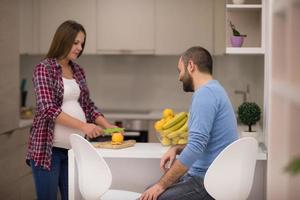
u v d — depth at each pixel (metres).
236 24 3.76
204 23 5.18
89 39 5.28
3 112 4.14
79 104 3.28
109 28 5.27
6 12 4.24
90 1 5.25
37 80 3.06
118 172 3.09
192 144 2.44
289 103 1.69
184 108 5.67
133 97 5.72
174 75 5.67
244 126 4.12
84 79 3.34
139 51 5.27
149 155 2.78
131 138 5.04
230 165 2.42
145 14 5.24
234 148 2.39
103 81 5.73
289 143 1.71
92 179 2.52
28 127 4.77
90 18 5.27
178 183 2.60
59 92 3.10
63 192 3.25
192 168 2.64
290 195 1.87
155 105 5.70
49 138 3.07
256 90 5.33
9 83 4.29
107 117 5.08
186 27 5.20
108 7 5.26
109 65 5.72
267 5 2.99
